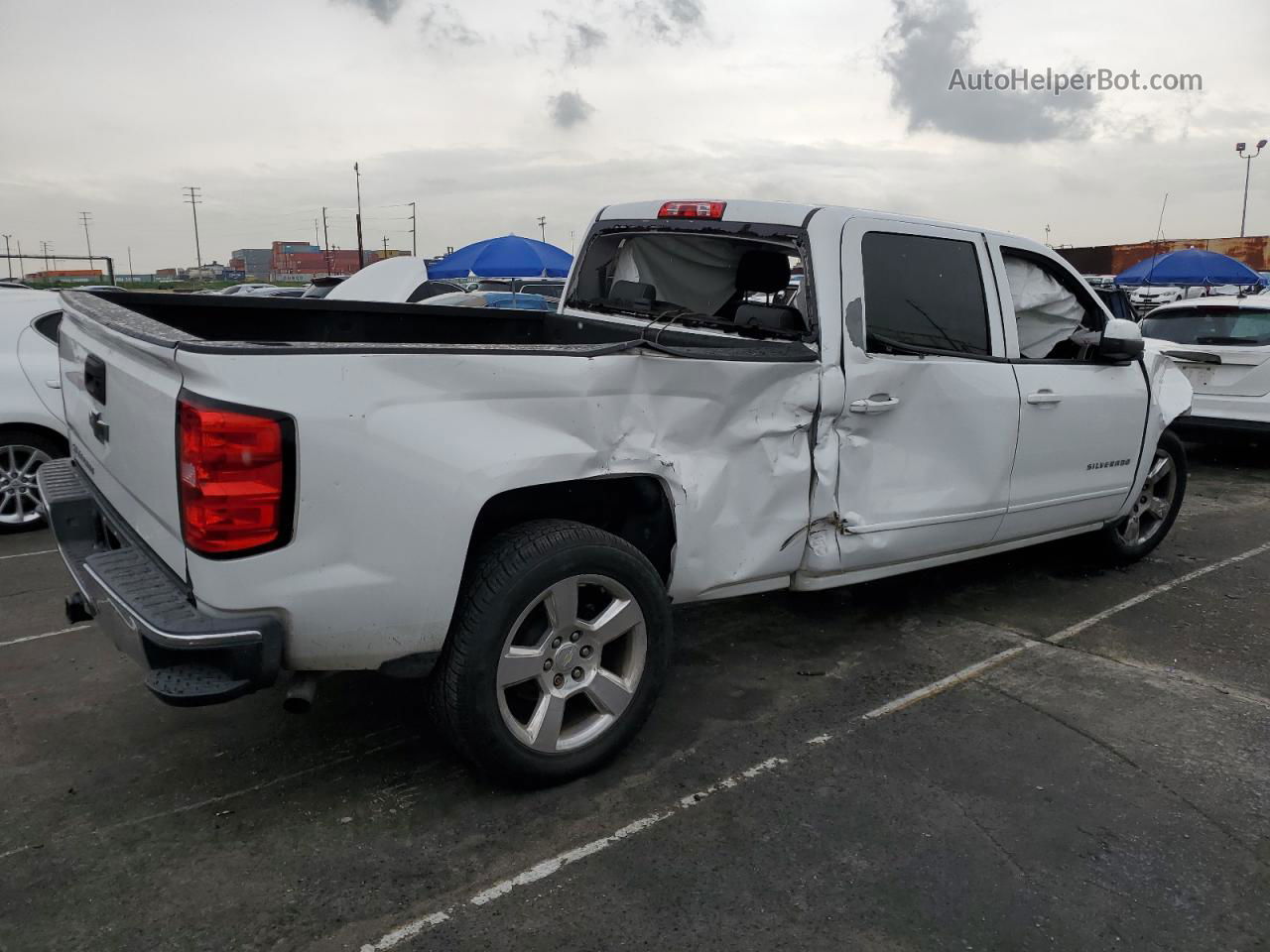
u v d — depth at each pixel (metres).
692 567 3.28
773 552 3.48
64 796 2.97
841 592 4.99
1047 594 5.02
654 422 3.06
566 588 2.89
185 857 2.67
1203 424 8.41
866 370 3.61
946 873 2.65
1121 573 5.42
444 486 2.60
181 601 2.52
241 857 2.67
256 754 3.24
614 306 4.63
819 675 3.96
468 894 2.53
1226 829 2.89
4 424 5.93
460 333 4.66
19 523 6.07
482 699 2.78
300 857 2.67
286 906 2.47
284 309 4.24
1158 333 9.12
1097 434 4.72
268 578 2.42
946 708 3.67
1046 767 3.24
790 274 4.30
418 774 3.12
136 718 3.50
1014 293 4.55
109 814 2.87
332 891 2.53
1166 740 3.44
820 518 3.59
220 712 3.54
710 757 3.27
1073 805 3.00
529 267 21.94
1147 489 5.44
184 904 2.47
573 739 3.05
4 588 5.01
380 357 2.50
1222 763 3.29
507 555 2.78
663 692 3.77
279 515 2.39
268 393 2.36
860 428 3.66
